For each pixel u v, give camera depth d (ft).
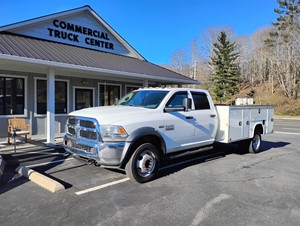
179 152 21.44
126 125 17.22
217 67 151.94
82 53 40.04
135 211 13.69
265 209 14.07
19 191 16.19
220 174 20.49
